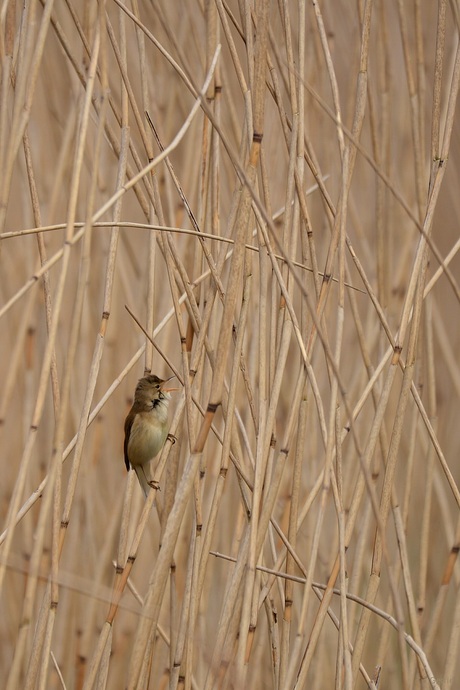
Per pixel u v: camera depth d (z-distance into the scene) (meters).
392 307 7.80
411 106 5.61
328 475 4.69
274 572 5.18
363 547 6.23
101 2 4.51
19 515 5.27
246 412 7.07
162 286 8.22
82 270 4.33
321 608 5.06
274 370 5.15
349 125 7.65
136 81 8.10
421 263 5.38
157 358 7.88
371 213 8.92
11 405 8.35
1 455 8.24
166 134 7.45
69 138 7.14
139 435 6.33
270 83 5.73
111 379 8.37
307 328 5.39
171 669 5.42
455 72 5.37
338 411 5.30
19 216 8.74
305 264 5.60
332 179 8.28
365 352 5.89
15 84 5.13
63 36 5.35
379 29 7.17
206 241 5.75
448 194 9.61
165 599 7.46
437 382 9.09
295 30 7.90
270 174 7.74
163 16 4.39
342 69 8.48
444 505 7.51
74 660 7.74
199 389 5.69
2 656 7.77
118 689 7.94
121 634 8.02
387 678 7.83
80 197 8.10
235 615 5.07
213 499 4.98
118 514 7.47
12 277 8.48
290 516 5.37
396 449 5.42
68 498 5.08
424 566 6.62
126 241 8.21
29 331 7.75
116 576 5.83
